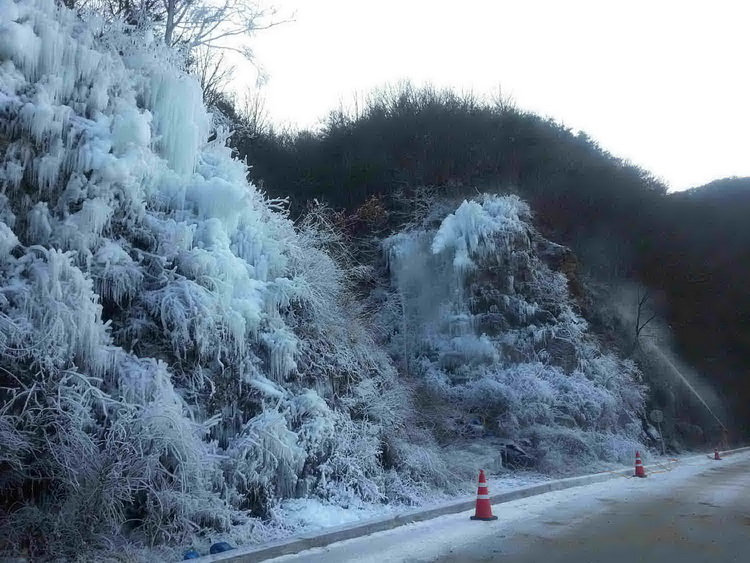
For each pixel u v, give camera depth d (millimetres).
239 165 12781
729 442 34062
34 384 7176
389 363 16578
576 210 34375
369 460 11242
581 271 30062
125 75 10359
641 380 27172
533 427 18562
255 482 8812
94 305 8078
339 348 12625
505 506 11367
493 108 37875
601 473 16469
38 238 8547
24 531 6547
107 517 6824
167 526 7371
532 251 24859
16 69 8945
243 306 10164
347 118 35562
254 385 9828
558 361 22516
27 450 6910
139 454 7230
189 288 9383
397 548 7797
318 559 7168
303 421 10250
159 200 10445
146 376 8219
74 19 10328
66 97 9500
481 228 22953
